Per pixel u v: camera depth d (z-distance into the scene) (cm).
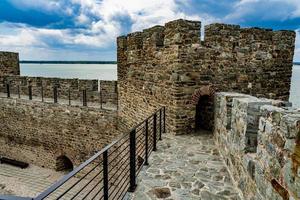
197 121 875
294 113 252
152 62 873
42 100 1384
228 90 834
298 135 212
